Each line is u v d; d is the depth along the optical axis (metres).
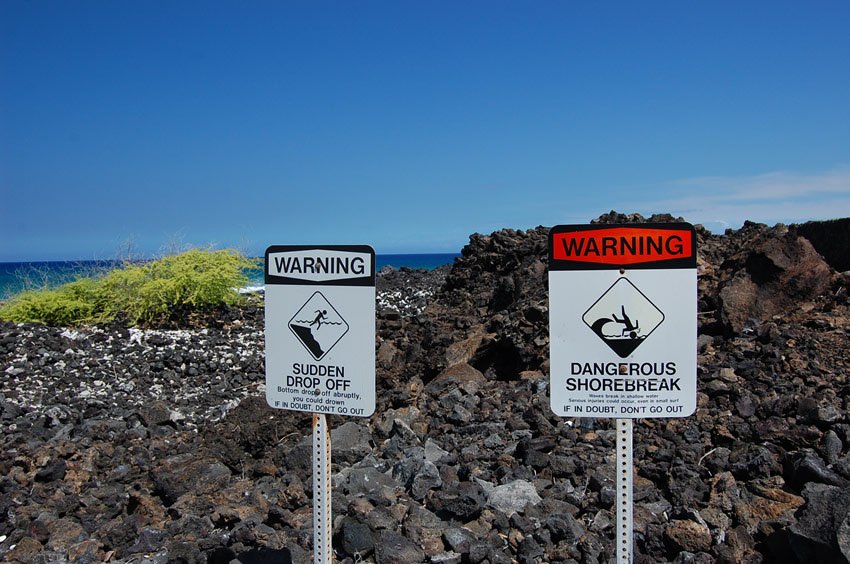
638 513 4.67
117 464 6.27
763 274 8.04
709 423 5.85
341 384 3.62
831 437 5.14
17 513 5.12
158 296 13.84
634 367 3.33
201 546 4.57
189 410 8.95
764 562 4.16
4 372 10.25
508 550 4.43
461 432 6.51
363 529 4.45
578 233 3.34
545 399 6.98
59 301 13.75
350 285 3.59
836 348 6.70
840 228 8.55
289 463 5.99
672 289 3.29
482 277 14.12
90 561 4.49
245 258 15.48
